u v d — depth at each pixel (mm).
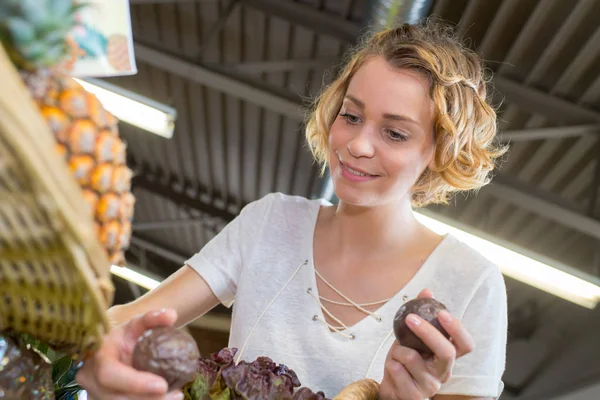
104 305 659
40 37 601
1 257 612
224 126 7453
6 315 676
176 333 756
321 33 5309
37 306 667
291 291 1303
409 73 1143
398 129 1137
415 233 1304
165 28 6391
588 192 5602
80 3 653
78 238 565
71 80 691
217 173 8812
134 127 8055
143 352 733
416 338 871
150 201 10438
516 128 5363
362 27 4188
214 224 10258
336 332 1241
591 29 4117
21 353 706
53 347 744
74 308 651
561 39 4281
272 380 930
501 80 4840
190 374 739
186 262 1369
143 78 7039
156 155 8938
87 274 594
